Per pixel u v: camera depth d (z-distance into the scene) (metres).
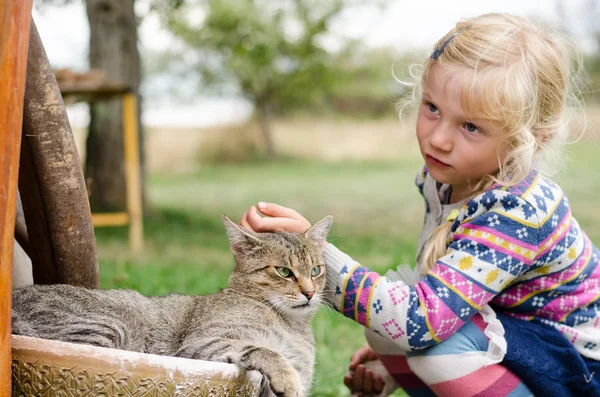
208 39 24.69
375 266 7.28
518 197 2.75
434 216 3.24
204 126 29.14
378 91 29.72
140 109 12.91
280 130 30.69
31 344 2.16
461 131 2.82
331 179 21.73
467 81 2.73
